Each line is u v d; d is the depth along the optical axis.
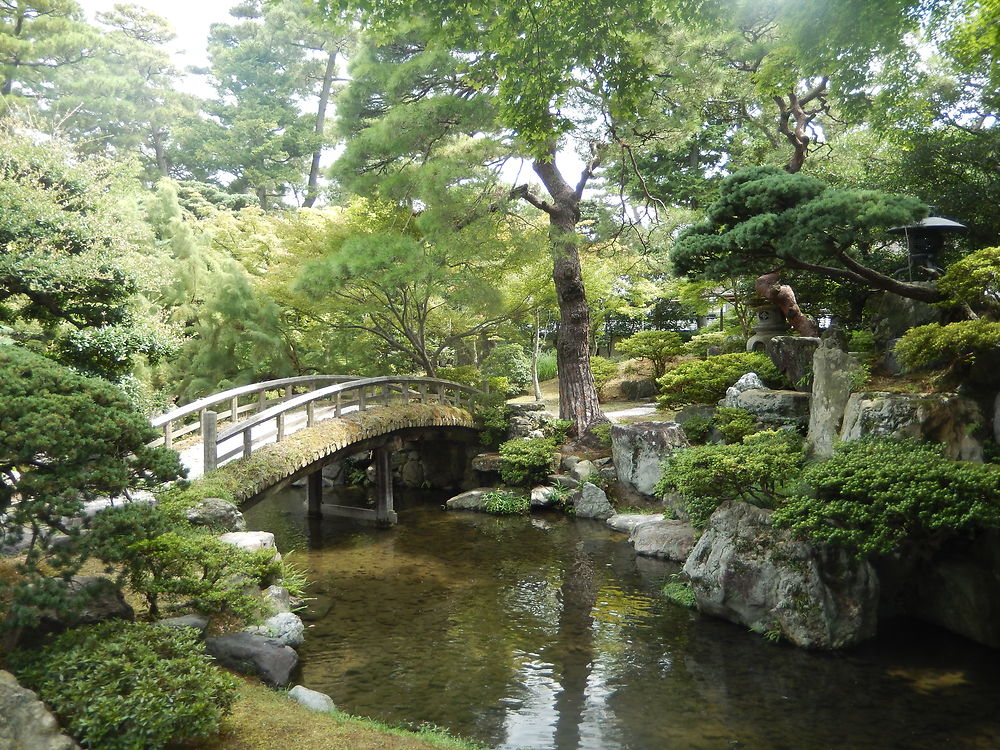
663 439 15.03
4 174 10.16
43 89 23.77
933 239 12.46
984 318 9.29
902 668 7.79
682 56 13.72
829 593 8.46
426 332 21.83
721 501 10.04
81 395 5.30
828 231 9.90
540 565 11.84
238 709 5.39
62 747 4.11
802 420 12.80
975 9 9.33
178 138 32.97
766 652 8.27
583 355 17.98
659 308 25.84
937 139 13.25
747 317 19.89
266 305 19.28
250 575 7.50
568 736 6.39
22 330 11.62
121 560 5.64
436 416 16.34
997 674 7.61
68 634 5.09
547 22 7.02
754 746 6.23
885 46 7.88
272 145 33.50
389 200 16.86
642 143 16.88
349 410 15.92
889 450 8.75
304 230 18.36
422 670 7.77
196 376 19.53
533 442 16.88
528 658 8.12
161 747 4.36
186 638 5.30
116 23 31.56
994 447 8.89
